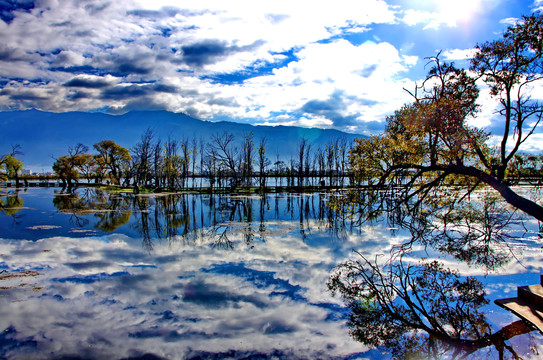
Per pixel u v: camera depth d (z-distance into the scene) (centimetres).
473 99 1410
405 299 1062
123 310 986
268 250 1694
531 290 982
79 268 1389
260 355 752
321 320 927
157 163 6788
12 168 7581
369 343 806
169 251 1683
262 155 6612
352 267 1384
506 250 1658
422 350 772
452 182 1734
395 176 1752
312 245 1806
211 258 1543
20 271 1347
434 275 1280
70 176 7825
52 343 798
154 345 793
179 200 4650
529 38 1224
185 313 966
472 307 989
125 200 4622
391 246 1773
